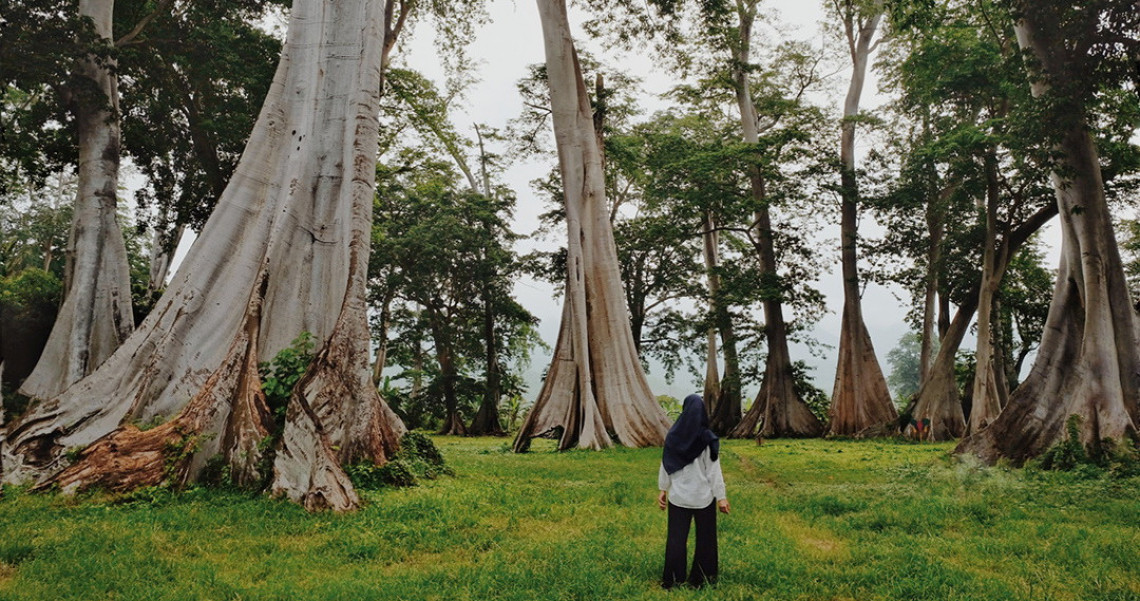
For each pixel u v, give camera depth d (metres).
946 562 5.85
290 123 12.82
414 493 9.84
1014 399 15.13
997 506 9.26
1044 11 14.12
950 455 15.51
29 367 24.30
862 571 5.48
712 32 26.27
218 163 25.11
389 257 42.28
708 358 42.69
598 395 24.00
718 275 39.16
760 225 37.66
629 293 41.97
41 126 20.44
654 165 37.00
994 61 26.17
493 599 4.73
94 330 17.83
